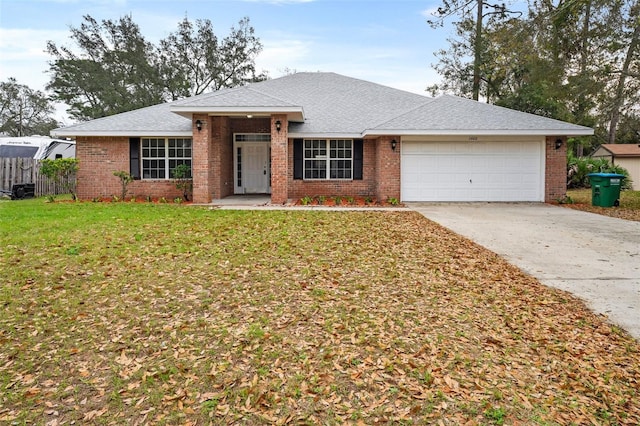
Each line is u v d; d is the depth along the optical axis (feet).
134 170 56.54
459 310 16.70
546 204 52.65
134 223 33.37
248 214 40.16
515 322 15.72
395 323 15.20
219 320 15.19
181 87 119.85
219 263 22.26
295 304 16.75
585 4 37.27
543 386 11.51
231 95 51.34
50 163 52.65
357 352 12.97
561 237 31.27
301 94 68.90
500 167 54.34
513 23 39.37
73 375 11.70
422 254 25.40
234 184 64.90
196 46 123.34
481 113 55.31
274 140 51.01
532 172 54.29
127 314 15.69
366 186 58.49
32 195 63.10
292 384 11.20
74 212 39.63
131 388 11.07
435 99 60.75
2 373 11.73
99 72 118.62
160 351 13.01
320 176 58.54
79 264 21.59
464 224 36.68
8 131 154.30
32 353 12.87
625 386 11.64
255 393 10.81
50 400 10.58
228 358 12.57
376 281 19.92
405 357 12.72
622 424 10.00
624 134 109.29
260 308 16.31
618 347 13.83
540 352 13.47
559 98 50.39
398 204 51.70
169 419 9.87
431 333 14.48
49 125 159.33
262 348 13.12
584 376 12.10
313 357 12.63
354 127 58.08
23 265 21.26
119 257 23.02
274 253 24.52
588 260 24.63
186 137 56.13
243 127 63.21
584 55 46.39
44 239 26.68
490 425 9.71
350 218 38.70
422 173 54.60
